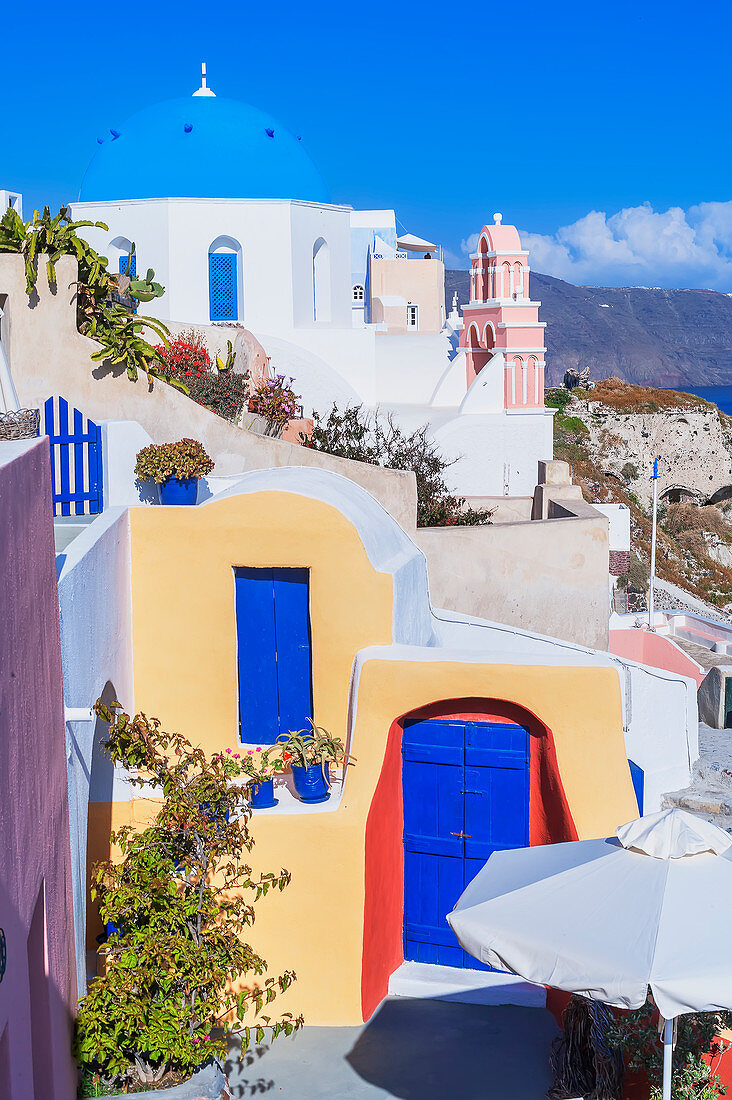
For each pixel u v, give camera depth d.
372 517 10.99
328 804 9.64
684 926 6.25
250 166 29.89
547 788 9.87
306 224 30.22
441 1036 9.24
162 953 7.08
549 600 17.53
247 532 10.10
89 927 9.12
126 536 10.11
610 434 74.19
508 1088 8.47
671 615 26.98
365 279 49.97
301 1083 8.55
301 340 30.00
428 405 32.09
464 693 9.74
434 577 16.91
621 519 27.23
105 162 30.44
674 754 13.05
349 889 9.34
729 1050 7.62
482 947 6.56
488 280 30.17
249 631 10.35
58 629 6.57
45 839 5.79
